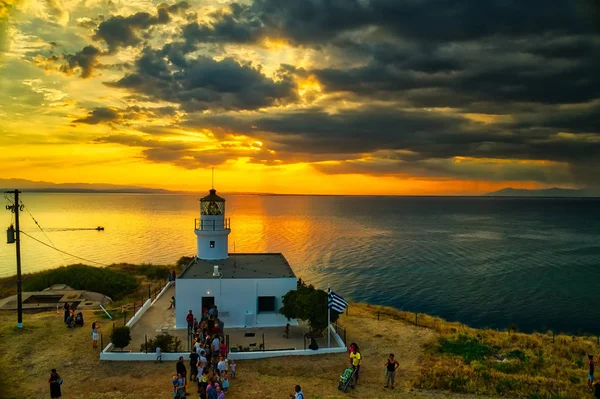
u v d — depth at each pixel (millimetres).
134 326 31844
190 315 30031
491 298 63875
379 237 135625
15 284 51844
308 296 29062
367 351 28469
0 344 27828
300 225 172750
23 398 20844
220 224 39281
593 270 84375
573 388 23031
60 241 111375
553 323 53406
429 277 76750
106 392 21594
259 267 36156
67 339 29172
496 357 28656
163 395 21328
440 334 32781
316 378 23969
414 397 21594
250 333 30500
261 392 21766
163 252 94312
